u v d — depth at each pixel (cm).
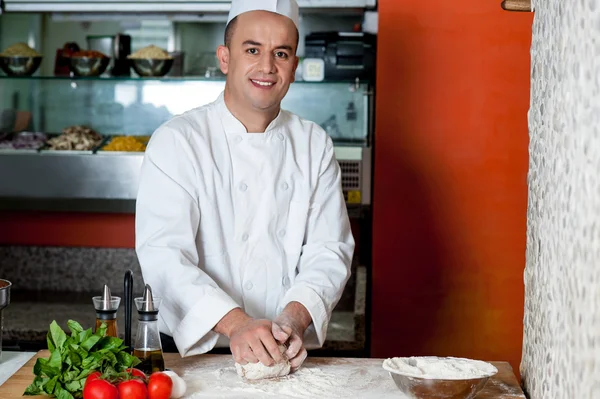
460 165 316
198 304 193
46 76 330
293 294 206
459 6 310
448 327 322
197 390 175
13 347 292
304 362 198
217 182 209
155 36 348
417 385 163
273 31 201
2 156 317
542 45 169
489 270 319
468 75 312
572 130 138
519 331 320
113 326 183
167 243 200
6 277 349
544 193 164
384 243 320
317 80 317
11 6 324
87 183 317
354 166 313
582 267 130
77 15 345
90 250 348
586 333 127
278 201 215
